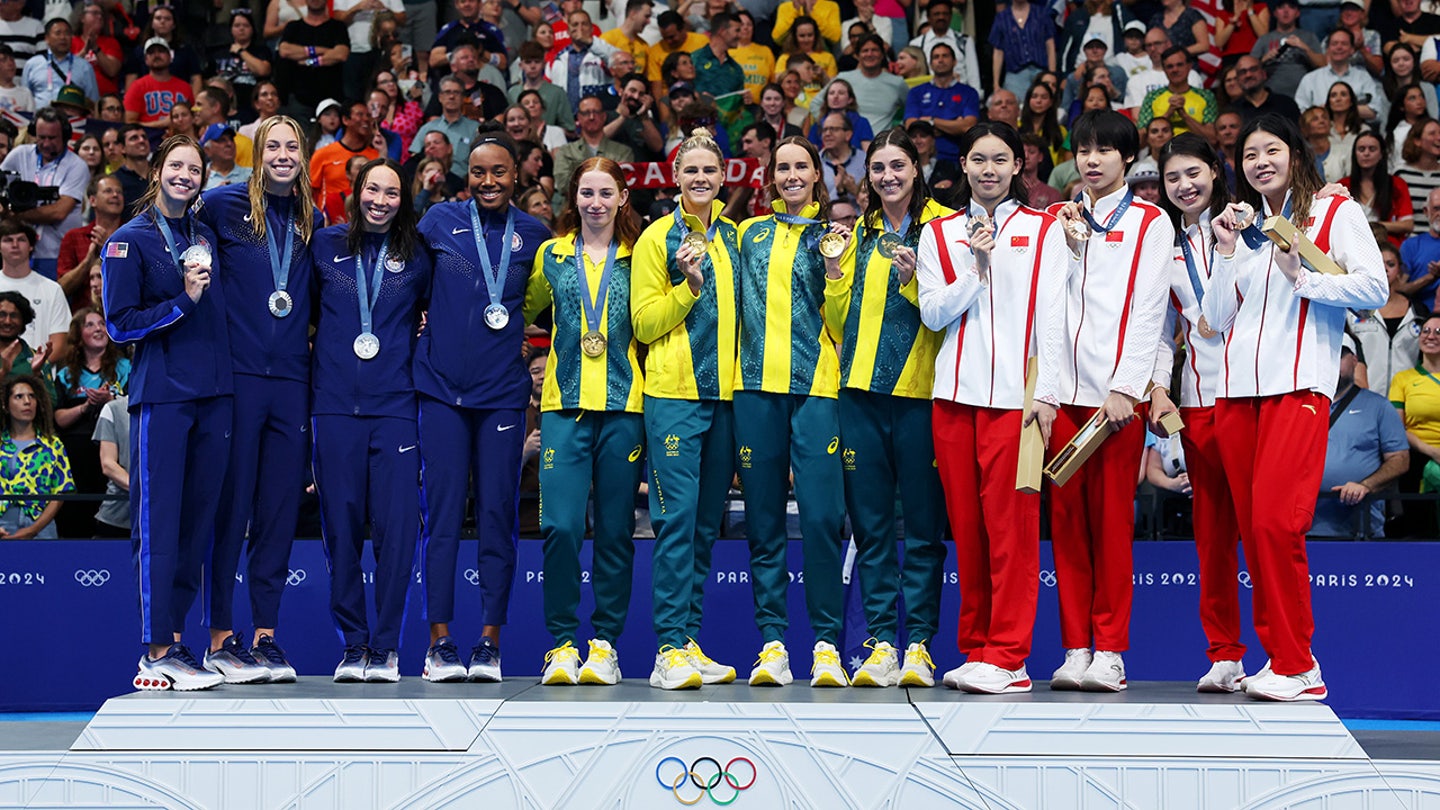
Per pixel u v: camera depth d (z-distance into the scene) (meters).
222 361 4.41
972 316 4.26
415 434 4.63
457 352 4.62
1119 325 4.32
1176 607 5.89
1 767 3.74
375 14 10.96
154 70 10.43
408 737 3.77
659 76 10.64
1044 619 5.90
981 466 4.23
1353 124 9.61
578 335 4.55
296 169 4.52
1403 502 6.62
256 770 3.76
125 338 4.28
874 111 10.05
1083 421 4.37
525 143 9.00
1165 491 6.16
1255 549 4.23
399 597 4.59
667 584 4.45
